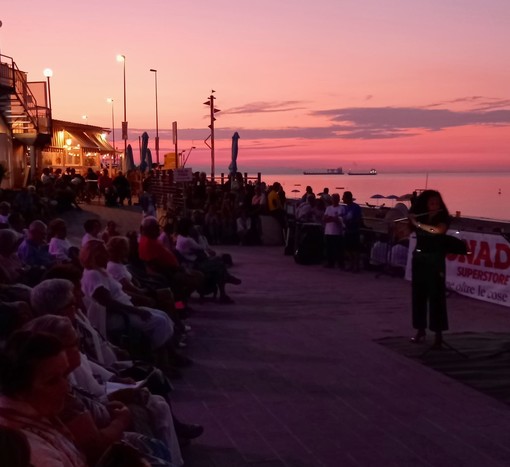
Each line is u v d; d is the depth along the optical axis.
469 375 7.31
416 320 8.66
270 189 22.34
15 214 11.01
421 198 8.44
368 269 15.90
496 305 11.45
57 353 2.85
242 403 6.45
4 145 29.36
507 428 5.80
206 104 34.03
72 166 46.81
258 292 12.70
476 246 11.92
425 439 5.55
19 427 2.79
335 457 5.19
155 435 4.60
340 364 7.77
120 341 6.68
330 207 16.00
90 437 3.57
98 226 9.46
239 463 5.08
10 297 5.53
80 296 5.43
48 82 31.28
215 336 9.15
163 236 11.40
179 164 40.47
